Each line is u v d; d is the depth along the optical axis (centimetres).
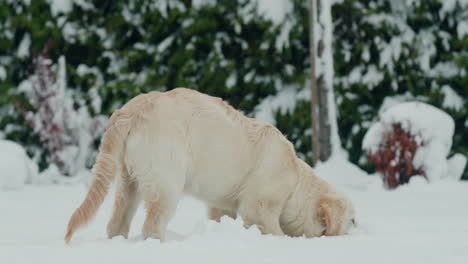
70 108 1612
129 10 1759
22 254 452
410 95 1728
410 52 1722
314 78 1474
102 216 822
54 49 1739
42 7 1723
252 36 1741
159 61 1745
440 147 1298
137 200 583
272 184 646
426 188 1245
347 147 1731
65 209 915
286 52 1717
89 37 1738
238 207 645
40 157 1723
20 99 1719
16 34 1736
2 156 1265
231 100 1772
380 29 1719
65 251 464
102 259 430
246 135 634
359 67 1731
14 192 1166
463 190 1220
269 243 522
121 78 1741
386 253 467
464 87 1711
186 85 1739
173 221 788
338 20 1734
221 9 1728
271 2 1695
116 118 557
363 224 698
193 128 584
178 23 1752
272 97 1753
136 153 555
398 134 1312
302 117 1722
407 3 1698
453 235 592
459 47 1709
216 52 1728
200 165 594
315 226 680
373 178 1366
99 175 541
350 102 1720
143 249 474
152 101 572
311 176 688
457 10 1727
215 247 491
